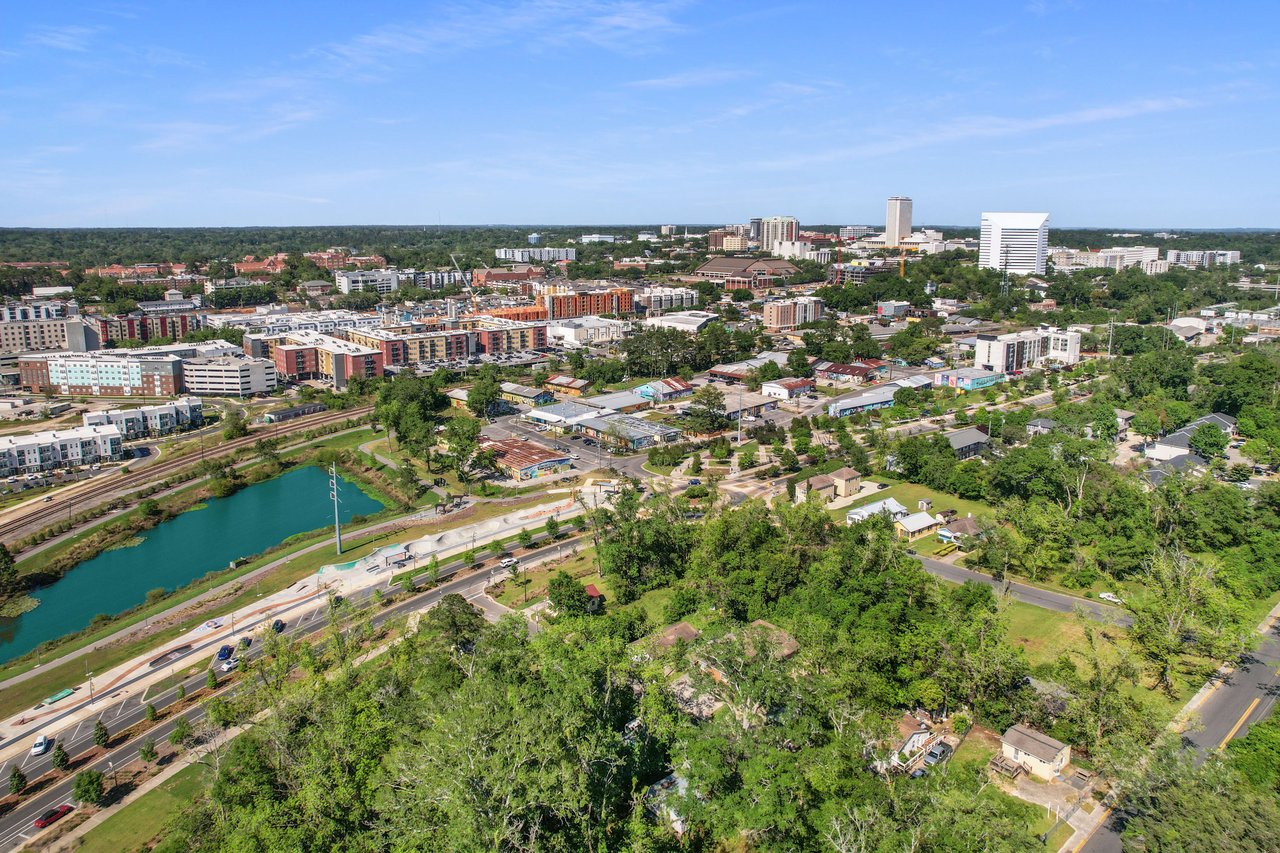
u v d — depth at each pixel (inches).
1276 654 5580.7
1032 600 6501.0
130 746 5211.6
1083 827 3988.7
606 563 6968.5
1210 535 6904.5
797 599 5974.4
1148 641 5315.0
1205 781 3671.3
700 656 4753.9
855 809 3609.7
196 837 3981.3
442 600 5969.5
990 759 4510.3
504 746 3641.7
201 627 6697.8
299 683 5132.9
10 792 4781.0
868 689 4758.9
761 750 3944.4
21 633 6993.1
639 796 4005.9
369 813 3786.9
